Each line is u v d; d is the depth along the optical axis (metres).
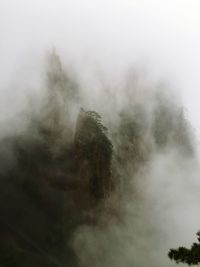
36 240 60.06
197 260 14.44
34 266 52.56
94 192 74.50
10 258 52.50
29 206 68.00
